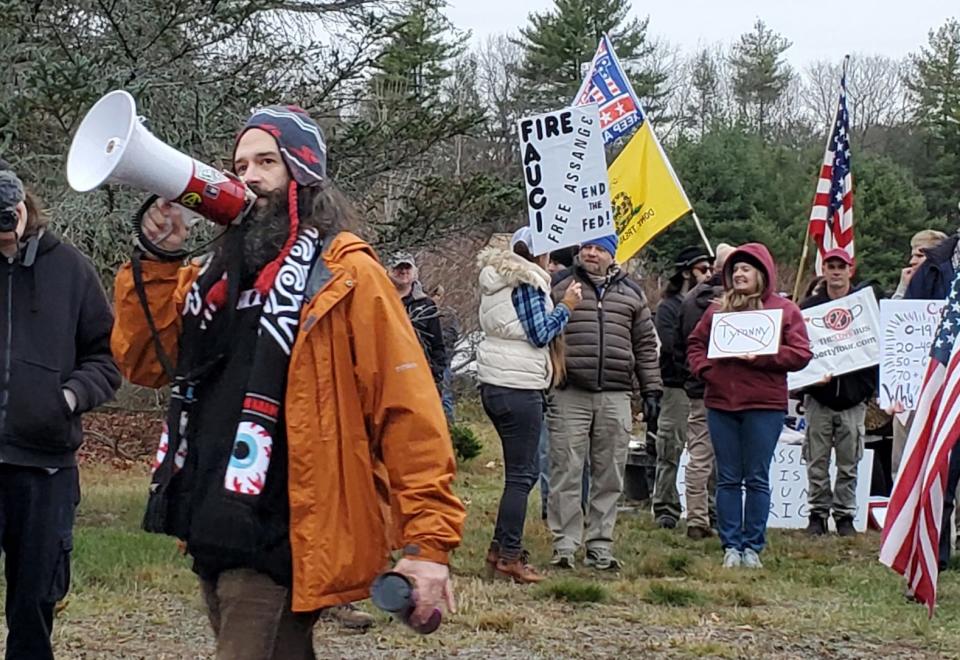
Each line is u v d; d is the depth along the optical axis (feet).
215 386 9.88
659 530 33.71
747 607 23.27
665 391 34.01
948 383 21.29
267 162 10.00
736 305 27.78
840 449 33.30
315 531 9.53
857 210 114.42
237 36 34.47
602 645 19.89
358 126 33.76
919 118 162.91
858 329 32.63
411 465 9.62
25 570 14.30
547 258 26.68
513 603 22.76
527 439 24.44
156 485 9.99
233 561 9.57
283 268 9.73
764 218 113.09
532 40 154.61
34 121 29.68
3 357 14.05
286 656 9.91
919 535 21.33
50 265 14.48
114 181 9.45
